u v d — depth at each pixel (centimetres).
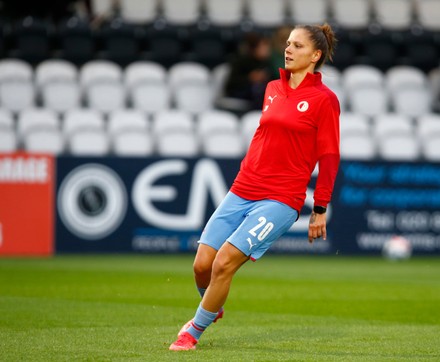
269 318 2652
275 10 6328
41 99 5644
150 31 6009
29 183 4647
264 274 3972
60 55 5953
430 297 3228
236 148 5122
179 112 5378
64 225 4691
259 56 5466
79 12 6244
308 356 1962
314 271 4141
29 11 6125
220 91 5709
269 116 2025
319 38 2023
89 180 4703
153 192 4753
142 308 2803
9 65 5628
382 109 5819
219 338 2242
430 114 5944
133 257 4622
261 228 1992
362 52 6216
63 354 1956
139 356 1931
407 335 2339
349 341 2219
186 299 3052
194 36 6034
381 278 3878
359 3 6425
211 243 2056
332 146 2014
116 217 4728
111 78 5656
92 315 2623
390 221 4906
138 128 5156
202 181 4781
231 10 6284
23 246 4647
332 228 4872
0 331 2297
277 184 2020
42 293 3153
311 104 2005
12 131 5138
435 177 4928
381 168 4888
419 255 4916
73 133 5097
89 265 4197
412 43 6244
